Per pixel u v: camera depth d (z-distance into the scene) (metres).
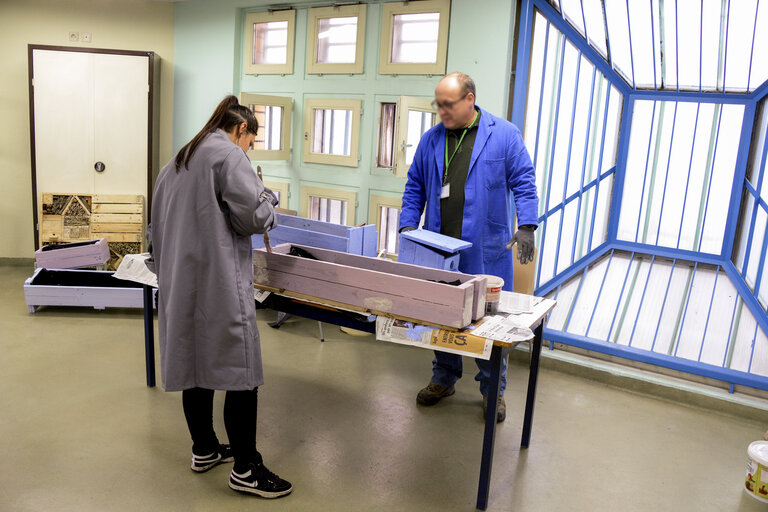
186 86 5.22
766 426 3.19
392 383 3.46
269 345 3.93
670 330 3.69
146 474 2.42
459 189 2.89
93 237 5.04
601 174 4.11
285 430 2.85
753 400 3.27
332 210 4.65
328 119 4.54
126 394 3.09
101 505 2.21
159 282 2.18
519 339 2.07
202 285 2.06
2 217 5.31
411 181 3.12
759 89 3.57
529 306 2.50
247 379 2.11
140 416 2.88
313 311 2.47
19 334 3.79
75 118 4.94
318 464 2.57
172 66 5.26
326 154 4.56
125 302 4.20
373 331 2.35
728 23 3.43
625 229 4.20
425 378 3.57
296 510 2.25
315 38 4.49
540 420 3.12
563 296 4.10
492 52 3.71
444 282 2.42
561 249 4.20
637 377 3.52
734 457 2.87
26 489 2.27
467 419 3.08
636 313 3.84
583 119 4.02
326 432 2.86
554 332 3.87
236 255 2.07
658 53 3.73
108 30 5.16
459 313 2.12
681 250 4.02
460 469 2.61
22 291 4.70
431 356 3.92
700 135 3.85
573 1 3.69
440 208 2.98
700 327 3.65
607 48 3.81
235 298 2.06
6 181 5.25
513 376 3.66
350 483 2.45
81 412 2.88
